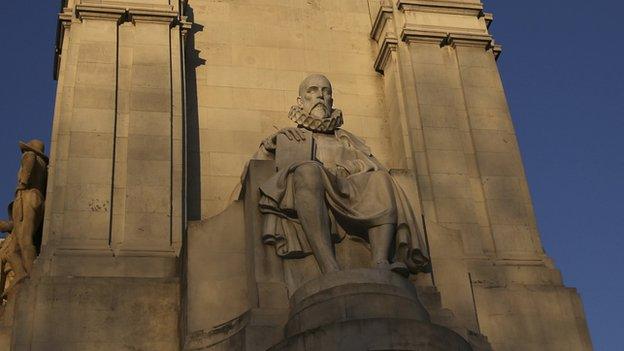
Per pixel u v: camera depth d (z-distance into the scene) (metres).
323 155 12.59
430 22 16.28
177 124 14.11
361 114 16.09
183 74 14.77
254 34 16.41
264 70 16.05
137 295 12.05
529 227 14.16
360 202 11.61
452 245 12.62
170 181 13.46
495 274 13.35
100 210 12.98
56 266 12.26
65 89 14.16
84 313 11.80
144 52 14.62
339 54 16.67
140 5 15.05
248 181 12.00
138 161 13.52
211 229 12.01
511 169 14.73
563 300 13.18
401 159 15.09
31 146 14.09
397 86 15.65
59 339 11.57
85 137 13.58
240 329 10.70
